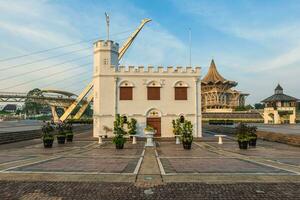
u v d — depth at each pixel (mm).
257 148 27938
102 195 10945
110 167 16219
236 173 14336
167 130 43062
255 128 30516
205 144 32438
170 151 25344
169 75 43688
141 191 11367
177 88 43719
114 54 45531
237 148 27938
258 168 15789
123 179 13109
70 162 18141
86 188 11758
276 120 110125
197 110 43500
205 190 11469
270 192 11227
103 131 42781
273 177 13375
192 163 17750
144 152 24484
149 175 13922
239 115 117938
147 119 43156
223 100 146000
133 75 43500
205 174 14109
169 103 43406
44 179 13117
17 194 11117
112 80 43469
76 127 64375
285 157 20719
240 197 10719
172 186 11977
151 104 43281
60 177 13484
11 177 13461
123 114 43031
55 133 40062
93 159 19672
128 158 20297
